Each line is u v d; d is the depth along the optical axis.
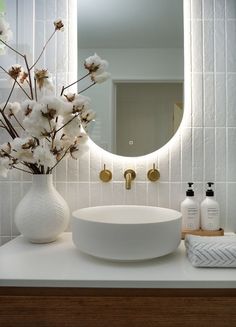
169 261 0.74
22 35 1.03
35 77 0.92
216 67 1.02
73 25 1.03
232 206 1.01
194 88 1.02
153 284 0.61
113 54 1.06
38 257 0.76
